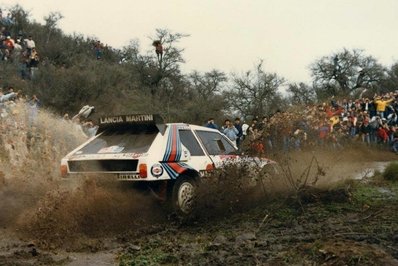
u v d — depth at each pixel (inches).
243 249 249.8
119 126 367.2
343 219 314.5
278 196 370.3
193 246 267.3
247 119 1481.3
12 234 299.6
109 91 1251.2
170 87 1544.0
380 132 910.4
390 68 2092.8
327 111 824.3
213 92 1578.5
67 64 1425.9
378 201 373.4
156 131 353.1
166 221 339.0
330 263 217.6
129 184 335.9
